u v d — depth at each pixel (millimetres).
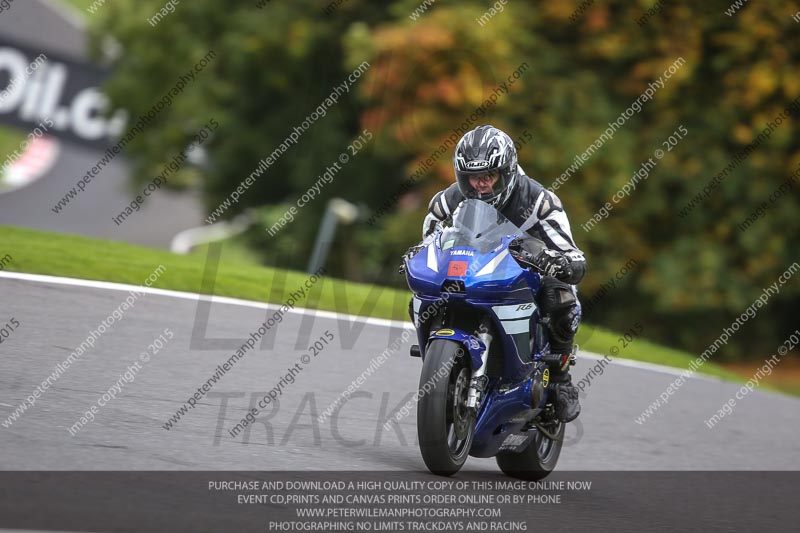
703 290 55688
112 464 16828
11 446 17016
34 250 36500
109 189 102062
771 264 56656
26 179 99062
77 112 107938
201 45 67125
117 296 32250
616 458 24312
